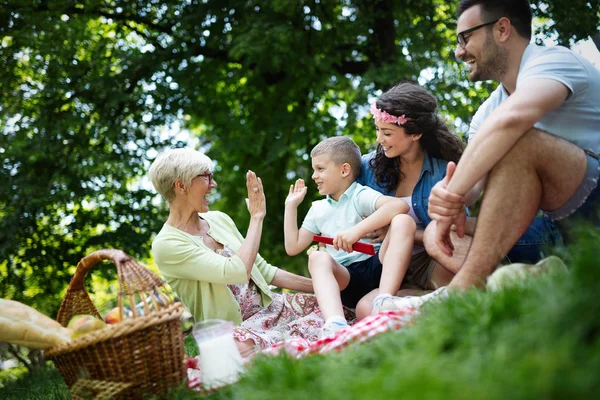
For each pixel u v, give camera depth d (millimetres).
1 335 2662
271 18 8961
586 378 1376
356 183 3764
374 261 3629
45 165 9211
